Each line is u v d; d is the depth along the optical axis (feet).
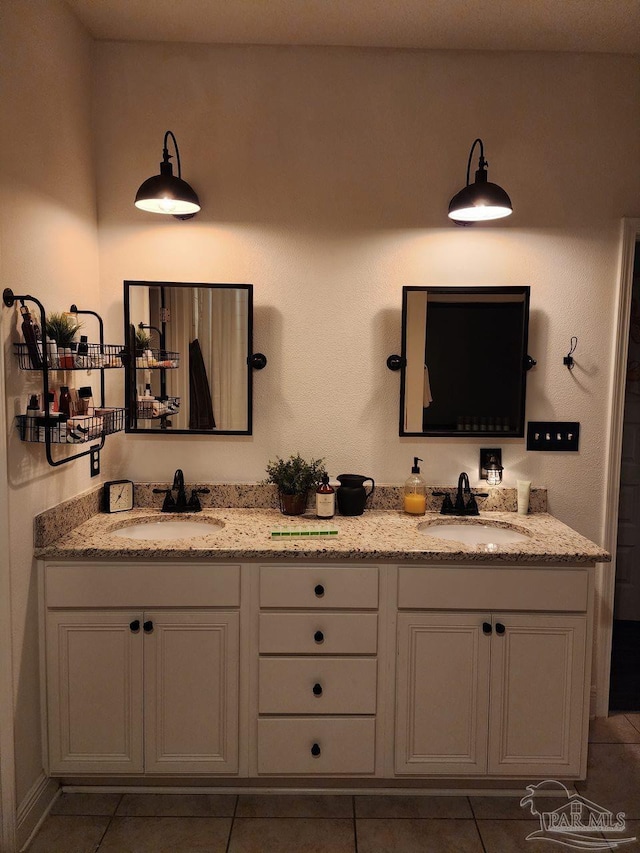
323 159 8.22
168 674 6.77
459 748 6.87
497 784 7.11
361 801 6.91
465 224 8.30
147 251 8.25
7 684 5.99
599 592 8.60
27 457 6.35
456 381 8.38
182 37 7.96
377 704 6.84
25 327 5.99
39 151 6.55
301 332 8.38
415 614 6.77
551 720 6.84
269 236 8.28
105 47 8.05
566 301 8.38
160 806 6.79
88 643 6.72
